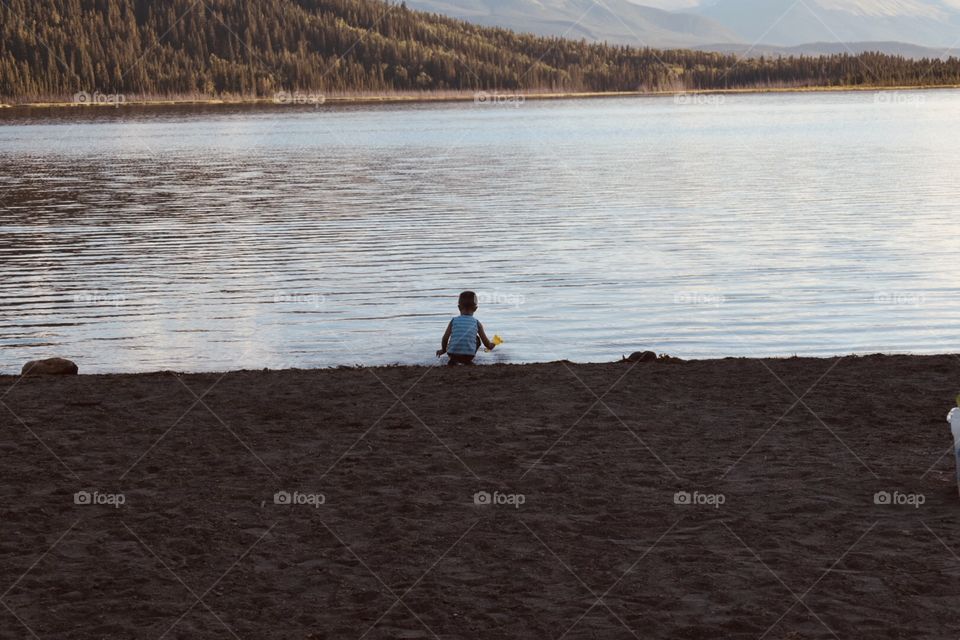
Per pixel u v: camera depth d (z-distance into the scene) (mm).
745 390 9336
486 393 9438
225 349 14219
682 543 5531
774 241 24078
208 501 6367
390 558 5398
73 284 19703
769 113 137875
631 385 9656
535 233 26547
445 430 8078
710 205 32344
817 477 6660
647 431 7934
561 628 4535
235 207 35000
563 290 18406
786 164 50125
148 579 5152
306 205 35250
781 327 15234
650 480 6664
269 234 27359
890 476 6652
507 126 118500
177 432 8117
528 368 10766
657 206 32406
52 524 5965
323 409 8867
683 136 83625
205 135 106375
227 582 5105
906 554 5297
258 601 4879
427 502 6297
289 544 5621
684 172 47000
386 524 5902
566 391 9461
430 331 15219
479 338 12773
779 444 7496
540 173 48594
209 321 16094
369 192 40031
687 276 19641
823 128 91062
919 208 29828
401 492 6512
